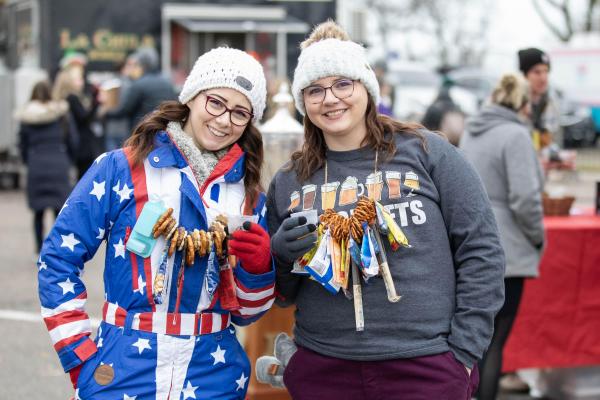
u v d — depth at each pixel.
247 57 2.83
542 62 5.47
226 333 2.84
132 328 2.71
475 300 2.78
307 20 15.03
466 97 20.33
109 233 2.77
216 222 2.78
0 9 16.78
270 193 3.07
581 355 4.96
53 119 8.81
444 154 2.87
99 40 14.33
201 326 2.76
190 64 14.89
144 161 2.77
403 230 2.79
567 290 4.93
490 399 4.54
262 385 4.45
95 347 2.73
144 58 10.05
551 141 6.77
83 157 10.51
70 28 14.25
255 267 2.77
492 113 4.57
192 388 2.73
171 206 2.75
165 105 2.85
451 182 2.84
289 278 2.96
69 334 2.71
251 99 2.79
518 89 4.54
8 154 14.77
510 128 4.49
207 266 2.76
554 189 5.85
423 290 2.77
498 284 2.80
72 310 2.72
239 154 2.86
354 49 2.84
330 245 2.79
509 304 4.51
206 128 2.80
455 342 2.76
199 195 2.77
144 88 10.00
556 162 6.61
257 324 4.45
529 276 4.48
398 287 2.77
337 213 2.83
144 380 2.68
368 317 2.78
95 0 14.28
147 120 2.82
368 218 2.78
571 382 5.05
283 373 3.08
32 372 5.48
